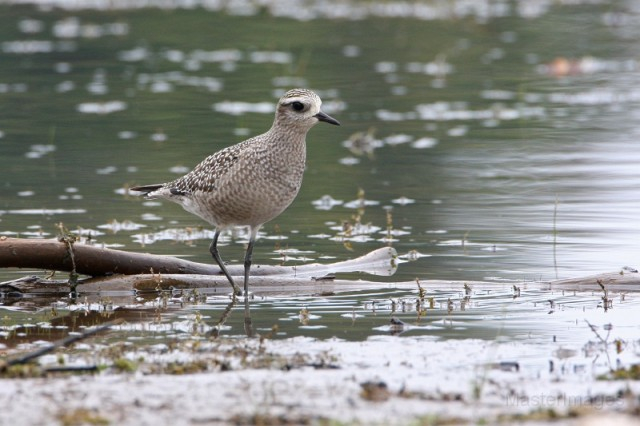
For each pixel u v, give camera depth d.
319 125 22.45
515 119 22.77
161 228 15.54
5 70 26.95
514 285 12.46
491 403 8.27
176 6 35.91
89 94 24.67
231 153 12.45
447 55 28.78
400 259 13.87
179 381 8.77
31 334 10.69
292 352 9.81
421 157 19.89
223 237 15.19
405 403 8.22
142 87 25.45
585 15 33.62
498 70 27.22
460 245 14.50
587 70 27.23
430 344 10.14
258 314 11.51
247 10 35.00
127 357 9.59
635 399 8.26
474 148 20.41
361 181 18.30
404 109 23.61
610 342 10.20
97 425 7.62
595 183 17.81
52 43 30.09
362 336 10.49
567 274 13.00
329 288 12.69
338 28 32.12
